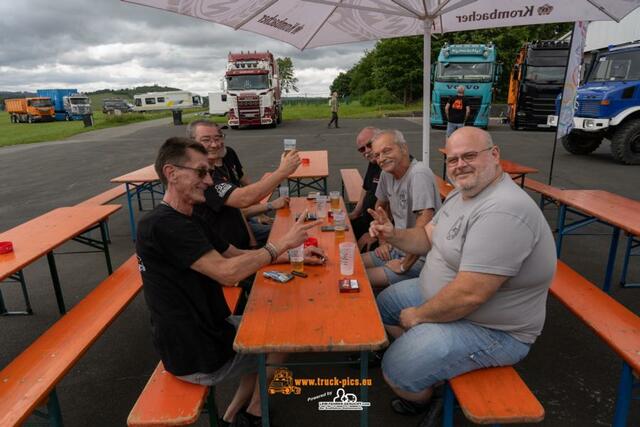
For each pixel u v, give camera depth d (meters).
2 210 7.16
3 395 1.88
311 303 1.99
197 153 1.86
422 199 2.85
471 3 3.79
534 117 14.91
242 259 1.88
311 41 4.34
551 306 3.50
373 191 3.96
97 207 4.18
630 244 3.68
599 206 3.71
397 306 2.56
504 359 1.95
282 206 3.78
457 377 1.93
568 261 4.37
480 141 1.94
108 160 12.12
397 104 35.47
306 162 6.17
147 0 2.59
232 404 2.31
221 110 31.98
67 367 2.09
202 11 2.89
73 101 37.66
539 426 2.29
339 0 3.52
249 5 3.02
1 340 3.31
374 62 37.69
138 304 3.79
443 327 1.97
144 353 3.09
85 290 4.14
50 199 7.84
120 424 2.42
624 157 8.96
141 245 1.79
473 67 14.88
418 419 2.39
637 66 8.92
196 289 1.86
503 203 1.81
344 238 2.87
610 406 2.43
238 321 2.13
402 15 3.67
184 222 1.80
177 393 1.87
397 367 2.01
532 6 3.76
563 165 9.12
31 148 15.91
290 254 2.30
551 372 2.72
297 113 31.34
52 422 2.08
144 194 8.08
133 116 32.06
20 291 4.14
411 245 2.53
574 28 5.40
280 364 2.19
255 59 19.53
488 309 1.92
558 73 14.40
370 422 2.38
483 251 1.80
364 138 3.90
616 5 3.41
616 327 2.22
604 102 8.82
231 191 2.96
